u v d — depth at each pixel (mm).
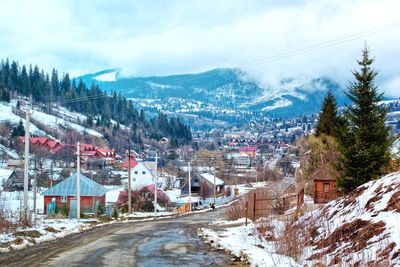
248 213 32000
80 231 26547
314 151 47938
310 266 12250
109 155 143500
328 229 15023
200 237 22781
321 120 48031
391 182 15219
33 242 19359
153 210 63500
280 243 15438
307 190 45312
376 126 26672
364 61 27391
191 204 68250
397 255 10438
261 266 12812
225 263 14102
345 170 27266
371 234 12438
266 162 129500
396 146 27875
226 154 135375
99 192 58000
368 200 15133
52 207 47312
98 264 13797
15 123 170750
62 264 13680
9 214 25906
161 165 134250
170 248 17938
